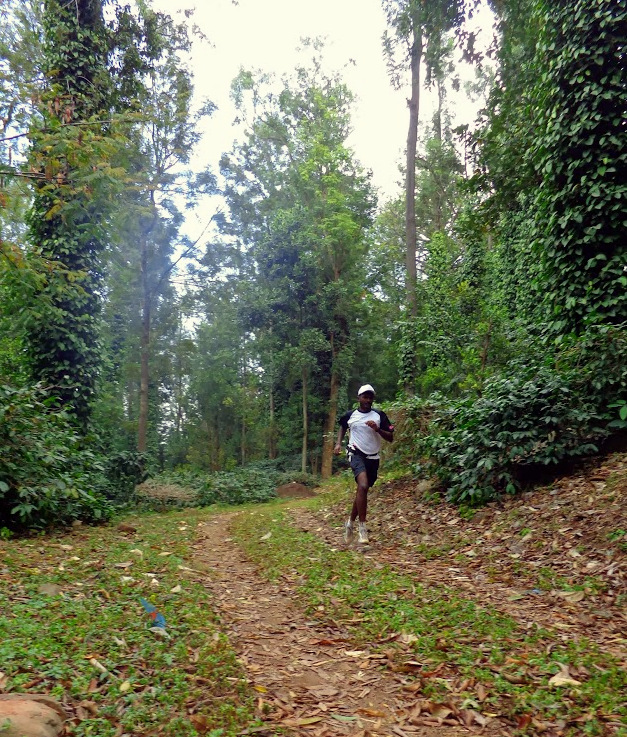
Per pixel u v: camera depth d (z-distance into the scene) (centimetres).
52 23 1229
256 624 440
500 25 1076
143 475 1401
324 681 339
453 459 798
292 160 3177
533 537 594
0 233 760
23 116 679
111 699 289
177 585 511
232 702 297
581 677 317
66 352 1202
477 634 391
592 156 807
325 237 2752
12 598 437
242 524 987
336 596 492
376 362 3164
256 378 3709
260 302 2712
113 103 1316
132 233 1917
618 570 478
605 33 785
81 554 630
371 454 715
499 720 283
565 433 716
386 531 763
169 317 2434
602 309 801
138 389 3400
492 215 1219
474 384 1216
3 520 766
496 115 1129
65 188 684
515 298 1798
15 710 239
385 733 276
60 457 840
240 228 2964
